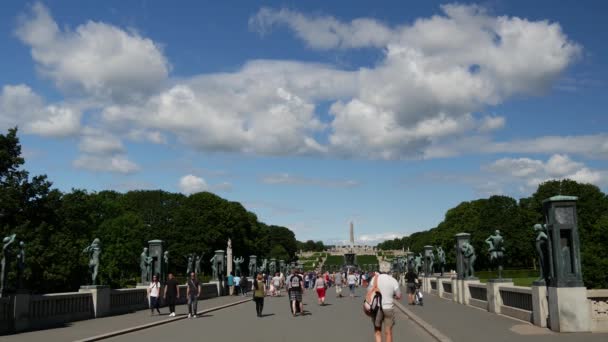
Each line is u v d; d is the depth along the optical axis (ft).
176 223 363.56
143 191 388.78
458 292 130.11
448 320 86.48
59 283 187.01
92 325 85.61
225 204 382.22
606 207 292.20
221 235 367.25
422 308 113.50
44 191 195.62
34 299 81.71
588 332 67.10
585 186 303.27
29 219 191.62
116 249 275.18
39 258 175.42
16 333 74.74
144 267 137.69
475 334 67.82
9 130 193.88
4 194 180.04
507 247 357.20
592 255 205.26
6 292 77.46
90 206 257.34
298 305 108.37
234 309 128.36
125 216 293.84
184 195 394.11
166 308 127.95
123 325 85.35
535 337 63.87
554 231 69.62
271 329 81.15
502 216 362.74
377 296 56.54
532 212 342.64
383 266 58.34
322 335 73.00
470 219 398.21
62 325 85.35
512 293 90.79
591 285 202.80
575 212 69.72
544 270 75.97
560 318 68.13
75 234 220.43
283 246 649.61
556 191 305.12
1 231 173.27
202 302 152.56
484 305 107.65
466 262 126.41
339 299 169.17
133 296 118.62
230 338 70.18
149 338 71.10
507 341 61.11
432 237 460.14
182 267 361.51
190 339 69.56
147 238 352.49
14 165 192.34
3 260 78.07
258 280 106.63
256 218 474.49
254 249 421.59
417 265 249.75
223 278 196.03
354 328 82.23
